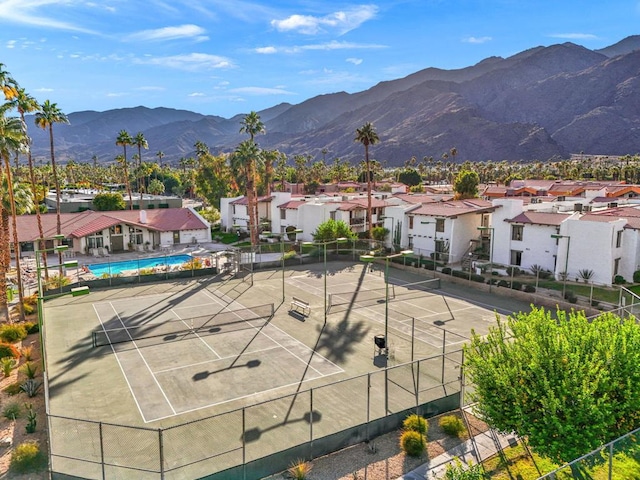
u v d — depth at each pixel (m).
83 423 20.31
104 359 27.95
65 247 27.30
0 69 35.75
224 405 21.92
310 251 62.25
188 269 52.12
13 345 29.70
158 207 98.62
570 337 15.73
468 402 21.44
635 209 50.56
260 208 81.81
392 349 29.06
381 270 54.66
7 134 35.69
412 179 147.50
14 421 20.39
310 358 27.72
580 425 13.95
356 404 21.56
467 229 57.66
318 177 163.75
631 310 29.88
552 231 47.44
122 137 88.62
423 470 16.89
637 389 14.34
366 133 65.62
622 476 13.72
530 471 16.47
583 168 180.25
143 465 16.91
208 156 107.31
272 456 16.66
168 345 30.23
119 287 47.19
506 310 38.09
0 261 34.25
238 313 37.47
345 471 16.88
